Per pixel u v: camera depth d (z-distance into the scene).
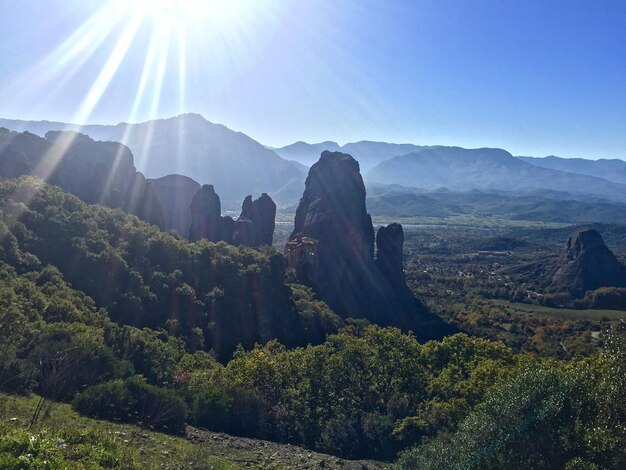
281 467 29.38
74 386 32.56
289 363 49.34
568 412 19.55
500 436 20.02
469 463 20.50
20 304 40.22
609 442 17.17
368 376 49.16
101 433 21.45
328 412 44.50
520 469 19.41
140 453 22.42
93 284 57.09
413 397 46.66
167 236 74.94
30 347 33.31
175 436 30.25
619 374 18.80
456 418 39.56
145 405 32.25
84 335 37.59
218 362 56.56
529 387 20.72
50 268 54.09
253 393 41.00
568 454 18.78
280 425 41.00
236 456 29.72
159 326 57.16
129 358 43.81
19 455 14.52
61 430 19.94
